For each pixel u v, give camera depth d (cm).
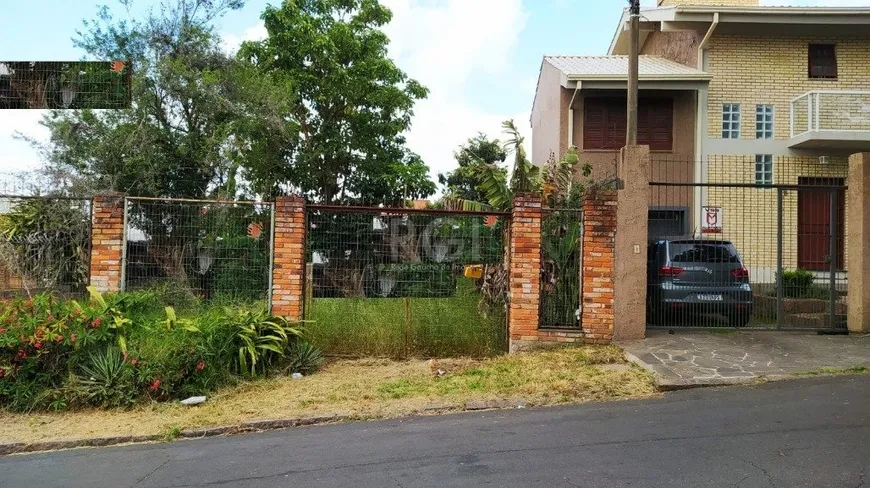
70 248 839
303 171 1720
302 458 486
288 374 771
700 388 672
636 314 873
